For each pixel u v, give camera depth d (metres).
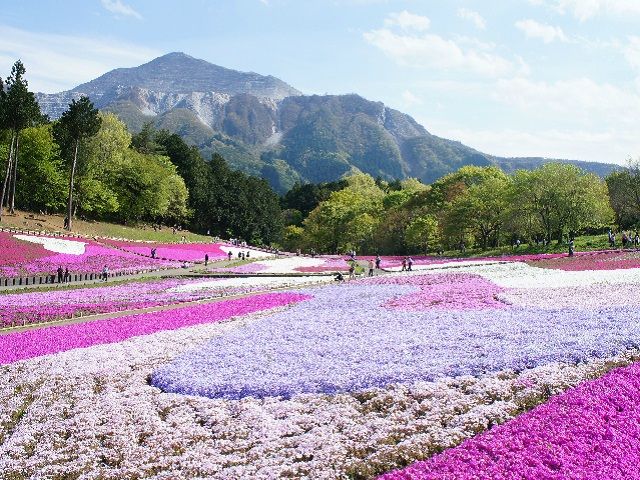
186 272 58.38
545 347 17.31
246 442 12.84
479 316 24.27
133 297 38.09
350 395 15.23
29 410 15.61
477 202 83.62
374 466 11.12
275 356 19.33
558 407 12.85
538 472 10.17
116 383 17.45
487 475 10.20
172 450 12.68
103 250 64.81
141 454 12.54
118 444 13.09
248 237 148.50
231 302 33.00
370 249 111.88
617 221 87.75
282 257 85.50
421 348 18.97
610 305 24.22
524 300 28.02
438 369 16.20
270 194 169.25
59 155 91.12
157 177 109.81
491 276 39.62
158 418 14.53
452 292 32.78
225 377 17.14
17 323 27.97
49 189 86.44
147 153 130.88
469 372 15.92
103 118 107.12
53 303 34.28
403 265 57.03
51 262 54.69
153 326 26.36
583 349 16.53
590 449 11.02
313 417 13.91
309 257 87.50
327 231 120.69
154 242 82.94
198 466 11.69
